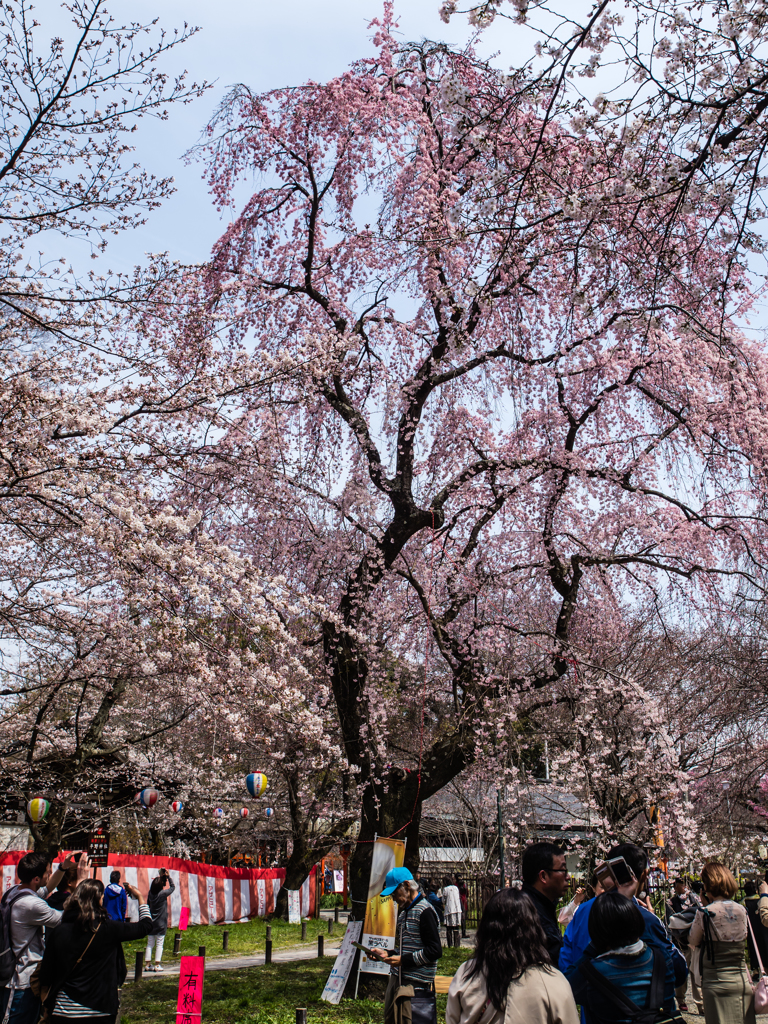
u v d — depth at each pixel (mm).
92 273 7949
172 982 11234
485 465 11727
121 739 17047
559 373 11234
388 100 11125
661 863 11953
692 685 15766
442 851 23438
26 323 7836
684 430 11000
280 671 8195
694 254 6312
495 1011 2684
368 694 11047
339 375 11383
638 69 5574
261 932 18891
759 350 10320
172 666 7848
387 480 11523
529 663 13305
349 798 18641
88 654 11367
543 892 3719
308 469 11734
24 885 5473
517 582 12477
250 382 9016
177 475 8281
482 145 6504
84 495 6781
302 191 12258
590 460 12016
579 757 12484
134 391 7926
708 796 16250
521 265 9227
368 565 11047
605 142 6156
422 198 10555
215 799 22328
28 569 9492
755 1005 5172
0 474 6863
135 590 7348
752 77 5441
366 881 10078
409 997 5660
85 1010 4566
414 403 11438
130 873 17688
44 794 14641
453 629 11891
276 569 11375
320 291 12625
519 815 14164
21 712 14062
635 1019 3172
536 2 5309
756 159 5523
